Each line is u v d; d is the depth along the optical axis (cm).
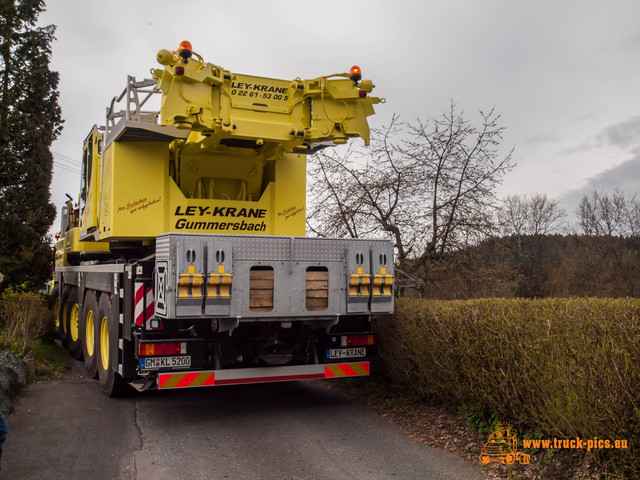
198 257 524
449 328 534
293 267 569
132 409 645
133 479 432
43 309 1022
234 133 616
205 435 546
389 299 604
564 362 397
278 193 730
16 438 520
